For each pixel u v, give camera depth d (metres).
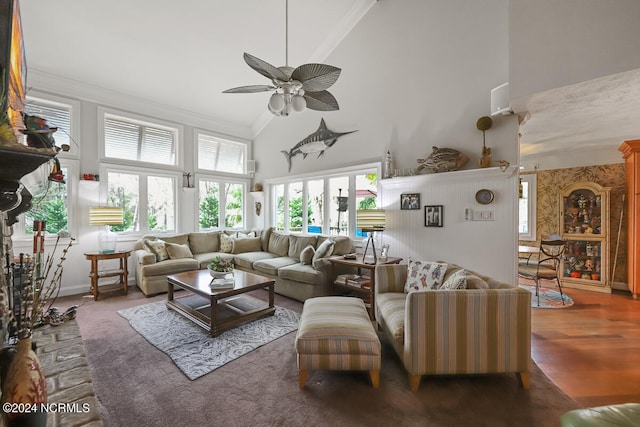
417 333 1.89
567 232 4.71
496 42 3.16
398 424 1.62
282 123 5.80
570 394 1.90
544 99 2.60
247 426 1.60
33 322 1.18
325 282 3.80
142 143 4.96
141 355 2.38
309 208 5.34
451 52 3.51
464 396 1.88
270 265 4.32
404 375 2.12
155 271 4.05
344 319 2.08
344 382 2.02
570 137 3.87
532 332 2.89
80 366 1.48
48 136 1.27
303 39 4.57
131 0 3.39
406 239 3.93
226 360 2.30
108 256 3.98
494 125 3.18
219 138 5.96
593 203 4.50
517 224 3.08
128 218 4.80
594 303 3.78
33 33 3.44
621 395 1.90
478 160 3.31
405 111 3.94
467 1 3.37
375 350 1.91
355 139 4.54
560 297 4.02
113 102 4.54
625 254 4.37
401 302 2.50
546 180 5.01
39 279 1.39
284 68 2.32
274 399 1.83
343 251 4.20
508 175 3.08
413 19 3.84
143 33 3.80
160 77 4.56
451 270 2.58
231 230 6.07
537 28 2.48
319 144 5.05
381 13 4.16
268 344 2.59
